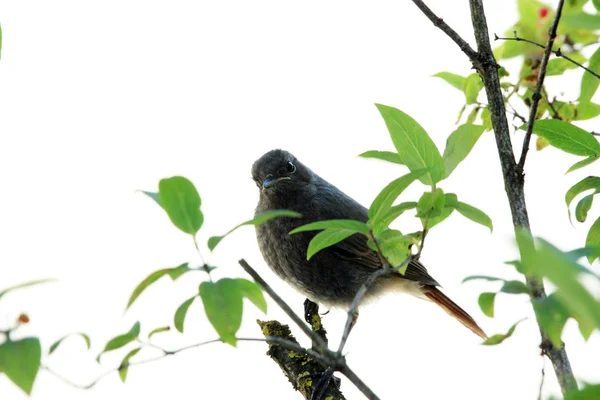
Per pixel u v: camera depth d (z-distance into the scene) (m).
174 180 5.15
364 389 5.38
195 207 5.16
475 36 7.56
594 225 7.36
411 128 6.53
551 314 4.41
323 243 6.41
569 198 7.45
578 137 7.34
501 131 7.29
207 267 5.12
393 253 7.02
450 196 6.33
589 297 3.17
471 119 8.88
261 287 5.48
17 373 4.56
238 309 4.95
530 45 8.94
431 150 6.50
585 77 7.83
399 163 6.66
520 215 6.94
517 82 8.83
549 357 5.70
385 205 6.10
